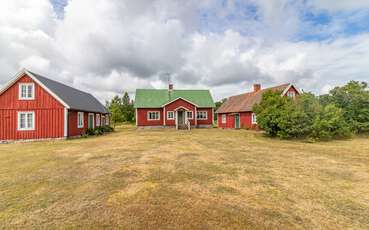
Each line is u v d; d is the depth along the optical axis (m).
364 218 3.42
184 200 4.07
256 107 18.36
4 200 4.10
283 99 16.39
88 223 3.23
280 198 4.20
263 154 8.78
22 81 15.68
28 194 4.40
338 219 3.39
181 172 6.00
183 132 21.59
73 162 7.32
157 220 3.31
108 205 3.85
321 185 4.95
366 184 5.03
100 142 13.32
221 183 5.08
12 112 15.38
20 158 8.14
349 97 16.11
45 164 7.04
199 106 29.92
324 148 10.45
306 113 14.21
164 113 28.69
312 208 3.77
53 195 4.34
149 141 13.52
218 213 3.56
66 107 16.36
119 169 6.32
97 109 24.84
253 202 4.01
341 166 6.73
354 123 15.47
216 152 9.26
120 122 45.94
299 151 9.55
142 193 4.43
